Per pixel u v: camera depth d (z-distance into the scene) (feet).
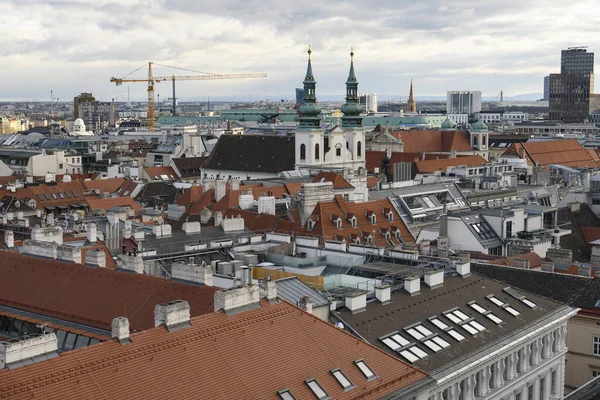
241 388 223.51
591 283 398.01
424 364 287.48
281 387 230.48
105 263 338.34
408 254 388.57
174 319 233.76
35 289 300.81
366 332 294.25
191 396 213.87
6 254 325.01
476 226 548.31
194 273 288.30
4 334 290.15
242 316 249.75
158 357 221.25
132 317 273.54
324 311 296.71
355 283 340.80
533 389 350.43
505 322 337.11
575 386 392.27
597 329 384.68
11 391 194.39
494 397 320.50
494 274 423.23
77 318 280.92
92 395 202.28
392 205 647.56
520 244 535.60
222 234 479.82
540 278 409.28
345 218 595.88
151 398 208.54
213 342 234.38
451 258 389.39
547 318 353.51
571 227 615.57
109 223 482.28
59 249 318.65
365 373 252.21
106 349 216.95
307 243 440.04
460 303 337.72
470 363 299.58
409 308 319.88
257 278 344.28
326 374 243.81
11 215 565.53
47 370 203.92
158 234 455.22
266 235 462.60
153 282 287.48
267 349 241.14
